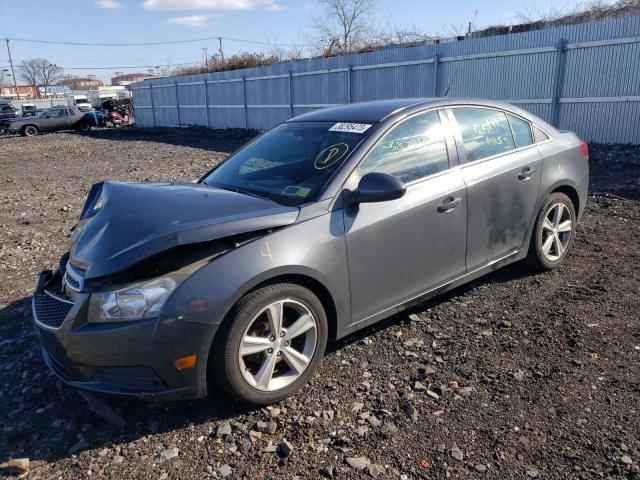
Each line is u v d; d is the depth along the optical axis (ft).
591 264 16.65
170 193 11.42
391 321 13.53
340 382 11.02
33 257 20.72
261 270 9.71
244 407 10.33
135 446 9.41
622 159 35.73
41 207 31.68
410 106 13.19
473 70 49.83
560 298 14.30
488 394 10.34
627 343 11.84
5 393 11.23
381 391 10.66
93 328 9.28
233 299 9.46
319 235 10.61
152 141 82.23
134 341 9.11
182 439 9.54
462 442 9.07
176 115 108.78
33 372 12.03
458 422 9.59
